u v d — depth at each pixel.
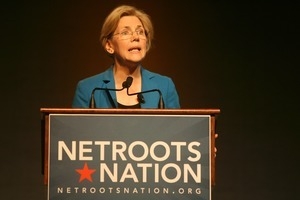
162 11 12.07
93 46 12.04
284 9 12.09
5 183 11.97
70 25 12.04
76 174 5.78
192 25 12.07
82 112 5.81
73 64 12.02
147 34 7.36
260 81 12.11
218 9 12.10
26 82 12.00
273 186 12.17
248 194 12.17
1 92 11.97
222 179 12.16
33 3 12.02
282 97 12.13
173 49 12.05
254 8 12.10
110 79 7.34
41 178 12.02
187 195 5.78
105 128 5.81
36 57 12.00
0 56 11.98
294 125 12.14
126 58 7.18
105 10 12.04
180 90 12.05
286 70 12.10
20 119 12.00
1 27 11.98
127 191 5.77
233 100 12.11
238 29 12.10
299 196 12.15
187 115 5.83
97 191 5.78
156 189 5.78
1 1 12.00
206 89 12.08
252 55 12.10
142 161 5.79
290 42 12.11
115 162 5.80
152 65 12.02
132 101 7.20
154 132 5.81
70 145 5.80
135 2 12.04
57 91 12.02
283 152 12.17
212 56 12.08
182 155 5.80
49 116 5.80
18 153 11.98
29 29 12.02
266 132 12.14
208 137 5.82
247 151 12.16
